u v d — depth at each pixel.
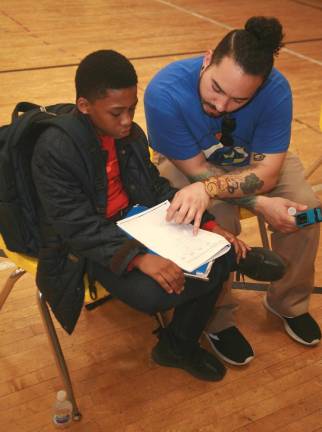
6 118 3.59
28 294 2.18
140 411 1.73
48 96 4.03
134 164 1.64
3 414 1.69
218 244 1.51
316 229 1.87
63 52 5.04
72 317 1.55
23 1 6.84
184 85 1.73
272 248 1.97
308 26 6.52
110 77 1.36
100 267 1.55
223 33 6.04
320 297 2.25
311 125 3.77
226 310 1.92
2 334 1.98
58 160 1.41
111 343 1.98
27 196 1.47
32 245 1.54
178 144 1.80
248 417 1.72
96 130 1.49
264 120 1.76
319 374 1.90
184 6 7.14
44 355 1.91
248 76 1.50
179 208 1.63
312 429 1.69
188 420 1.70
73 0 7.06
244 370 1.90
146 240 1.50
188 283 1.57
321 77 4.79
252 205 1.83
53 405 1.73
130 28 6.00
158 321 1.97
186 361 1.84
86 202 1.48
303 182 1.95
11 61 4.72
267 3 7.57
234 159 1.89
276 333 2.07
